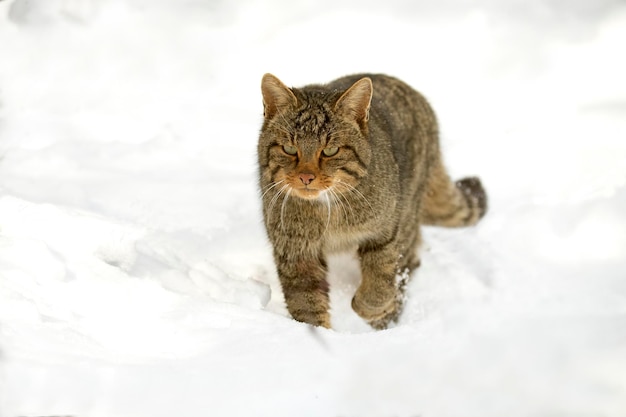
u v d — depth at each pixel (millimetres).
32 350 5277
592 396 5000
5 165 9953
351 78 8586
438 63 13844
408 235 8281
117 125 11570
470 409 4973
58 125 11375
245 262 8297
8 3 13797
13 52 13141
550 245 8758
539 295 7145
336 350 5645
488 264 8445
